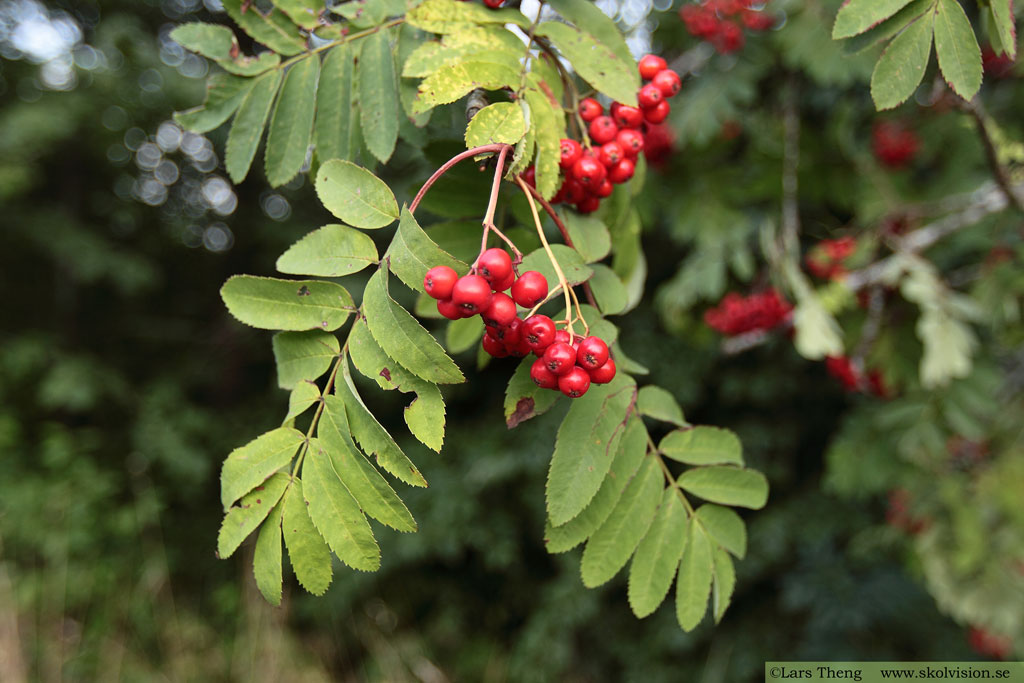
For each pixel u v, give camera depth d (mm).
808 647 6109
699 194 4562
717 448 1289
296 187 9820
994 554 4176
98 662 5688
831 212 4945
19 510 6898
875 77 1219
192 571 7691
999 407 4133
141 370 10227
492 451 7094
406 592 7367
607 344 1148
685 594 1229
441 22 1236
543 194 1186
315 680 5941
